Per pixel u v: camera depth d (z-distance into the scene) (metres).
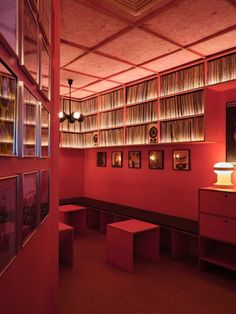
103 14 2.57
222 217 3.18
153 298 2.75
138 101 4.72
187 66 3.90
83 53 3.50
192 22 2.72
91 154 6.24
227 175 3.42
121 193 5.39
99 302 2.66
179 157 4.25
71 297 2.75
